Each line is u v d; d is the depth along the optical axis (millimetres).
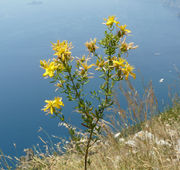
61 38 153125
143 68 71125
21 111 58406
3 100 70312
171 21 176750
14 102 66875
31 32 181500
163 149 2627
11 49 137875
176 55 87125
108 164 2516
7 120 53750
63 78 2000
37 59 114125
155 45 108000
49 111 2008
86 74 1965
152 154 2480
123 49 1994
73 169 2605
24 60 115062
